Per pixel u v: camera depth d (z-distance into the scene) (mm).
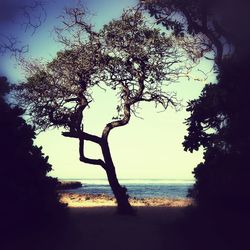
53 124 23203
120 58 23422
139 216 18875
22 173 10961
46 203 11000
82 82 23266
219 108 11203
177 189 63688
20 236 10219
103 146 22625
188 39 17516
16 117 11273
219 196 10594
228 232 9875
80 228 13562
